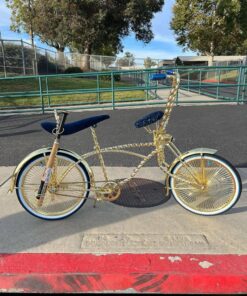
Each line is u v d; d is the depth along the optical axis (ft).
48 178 10.11
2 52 60.49
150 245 9.00
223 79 53.31
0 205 11.46
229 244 9.02
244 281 7.88
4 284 8.03
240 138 20.43
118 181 10.82
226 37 95.35
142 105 34.60
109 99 41.45
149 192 12.24
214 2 87.25
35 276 8.01
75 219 10.48
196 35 93.15
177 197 10.93
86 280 7.96
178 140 20.16
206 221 10.28
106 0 83.35
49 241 9.28
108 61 92.94
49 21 90.22
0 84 46.44
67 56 89.25
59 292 7.99
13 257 8.58
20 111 33.65
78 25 84.07
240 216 10.57
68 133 9.98
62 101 40.78
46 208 10.53
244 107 32.63
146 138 20.83
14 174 10.15
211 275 7.89
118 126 24.57
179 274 7.91
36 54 70.03
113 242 9.17
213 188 10.62
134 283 7.94
